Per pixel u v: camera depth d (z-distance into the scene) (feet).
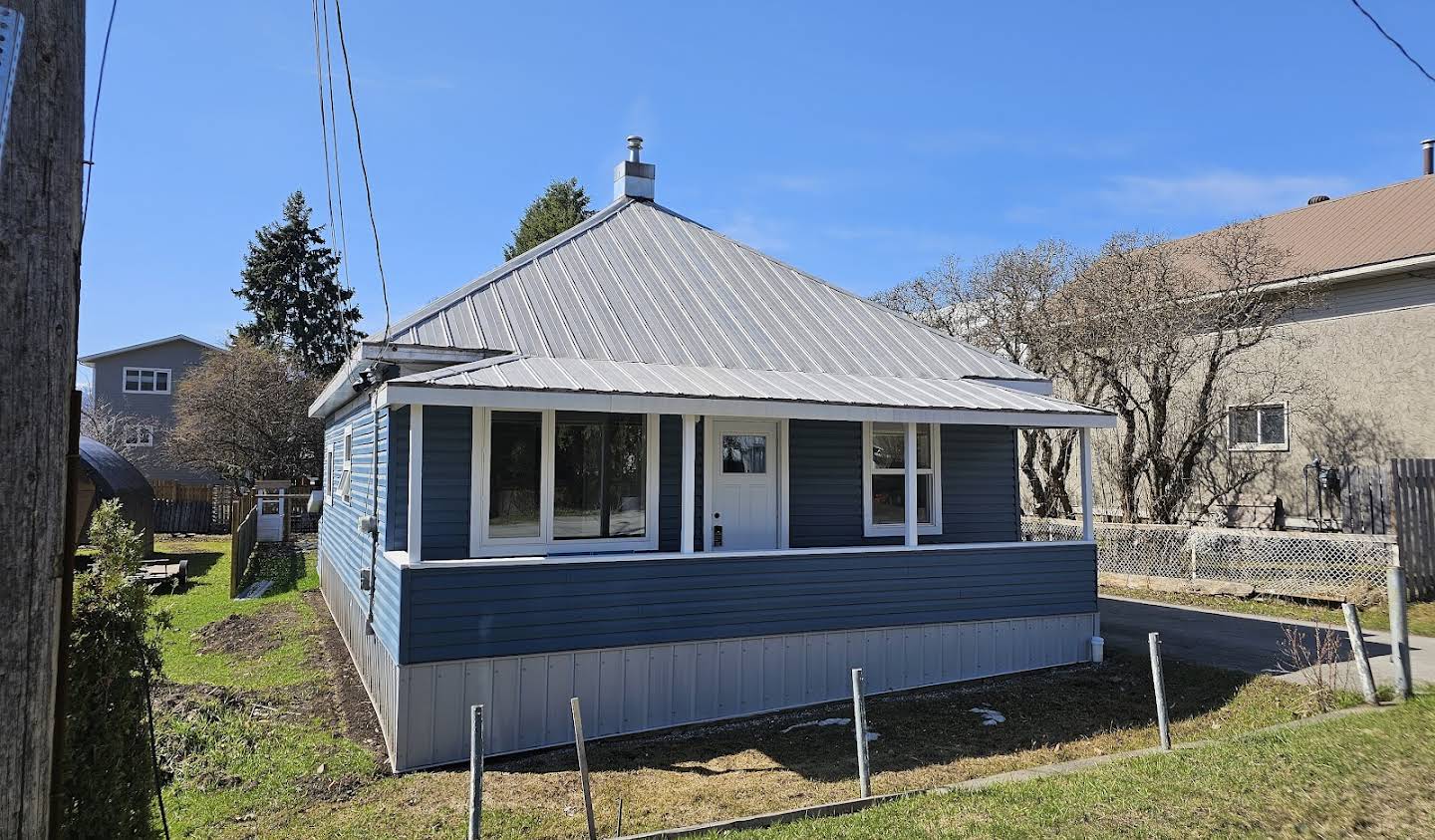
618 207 49.44
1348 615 28.02
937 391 36.96
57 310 8.63
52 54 8.75
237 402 112.57
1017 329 71.00
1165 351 58.75
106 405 130.21
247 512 73.77
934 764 25.04
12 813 8.02
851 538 38.09
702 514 34.60
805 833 18.63
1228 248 60.08
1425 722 23.80
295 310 154.81
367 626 33.55
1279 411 62.90
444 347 31.30
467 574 26.76
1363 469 50.34
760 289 45.09
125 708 13.32
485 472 30.14
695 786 23.62
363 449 37.96
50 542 8.46
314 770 25.13
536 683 27.76
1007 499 42.01
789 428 36.91
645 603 29.43
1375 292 57.57
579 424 31.91
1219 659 36.24
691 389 30.14
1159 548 55.52
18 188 8.39
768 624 31.45
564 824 20.93
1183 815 18.31
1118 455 69.56
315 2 24.07
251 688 33.88
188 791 23.30
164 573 58.75
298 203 157.79
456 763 26.40
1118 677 35.04
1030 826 18.12
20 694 8.13
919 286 85.97
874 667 33.47
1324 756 21.27
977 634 35.58
